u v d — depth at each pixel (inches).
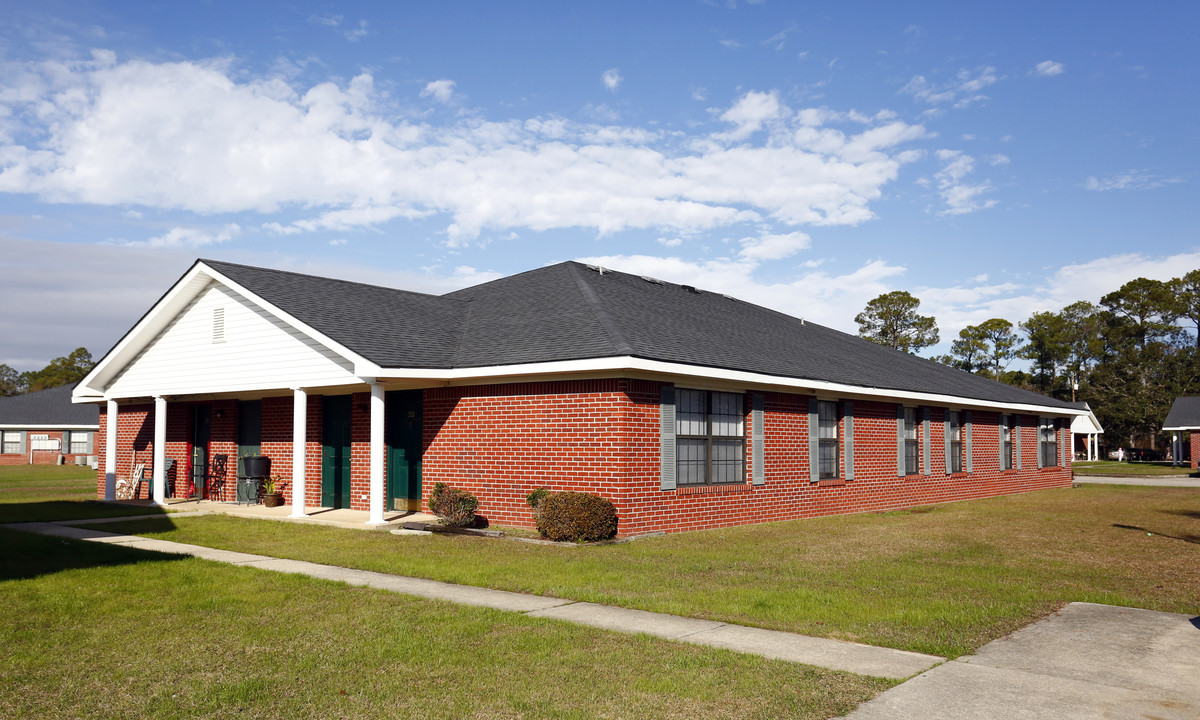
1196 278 3344.0
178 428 948.6
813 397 782.5
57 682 250.5
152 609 347.6
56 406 2263.8
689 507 631.8
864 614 339.9
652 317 730.8
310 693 240.2
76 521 705.6
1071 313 3511.3
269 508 793.6
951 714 222.1
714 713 223.8
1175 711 225.1
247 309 756.6
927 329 3176.7
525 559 487.2
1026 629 318.3
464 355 676.1
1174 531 653.9
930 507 909.8
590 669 262.1
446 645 289.4
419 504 720.3
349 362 663.1
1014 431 1185.4
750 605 355.6
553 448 612.7
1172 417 2112.5
